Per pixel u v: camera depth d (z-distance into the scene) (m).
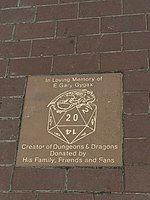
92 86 2.45
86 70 2.53
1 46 2.74
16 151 2.31
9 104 2.49
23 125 2.39
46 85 2.51
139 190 2.10
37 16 2.83
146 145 2.21
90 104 2.38
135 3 2.74
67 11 2.81
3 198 2.19
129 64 2.50
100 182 2.14
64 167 2.21
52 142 2.29
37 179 2.21
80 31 2.70
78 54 2.61
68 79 2.51
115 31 2.65
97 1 2.81
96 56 2.57
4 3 2.94
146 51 2.53
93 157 2.21
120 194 2.10
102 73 2.49
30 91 2.51
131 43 2.58
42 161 2.25
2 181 2.24
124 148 2.21
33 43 2.71
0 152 2.33
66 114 2.37
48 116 2.39
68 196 2.14
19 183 2.22
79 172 2.18
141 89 2.39
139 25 2.64
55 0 2.88
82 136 2.27
